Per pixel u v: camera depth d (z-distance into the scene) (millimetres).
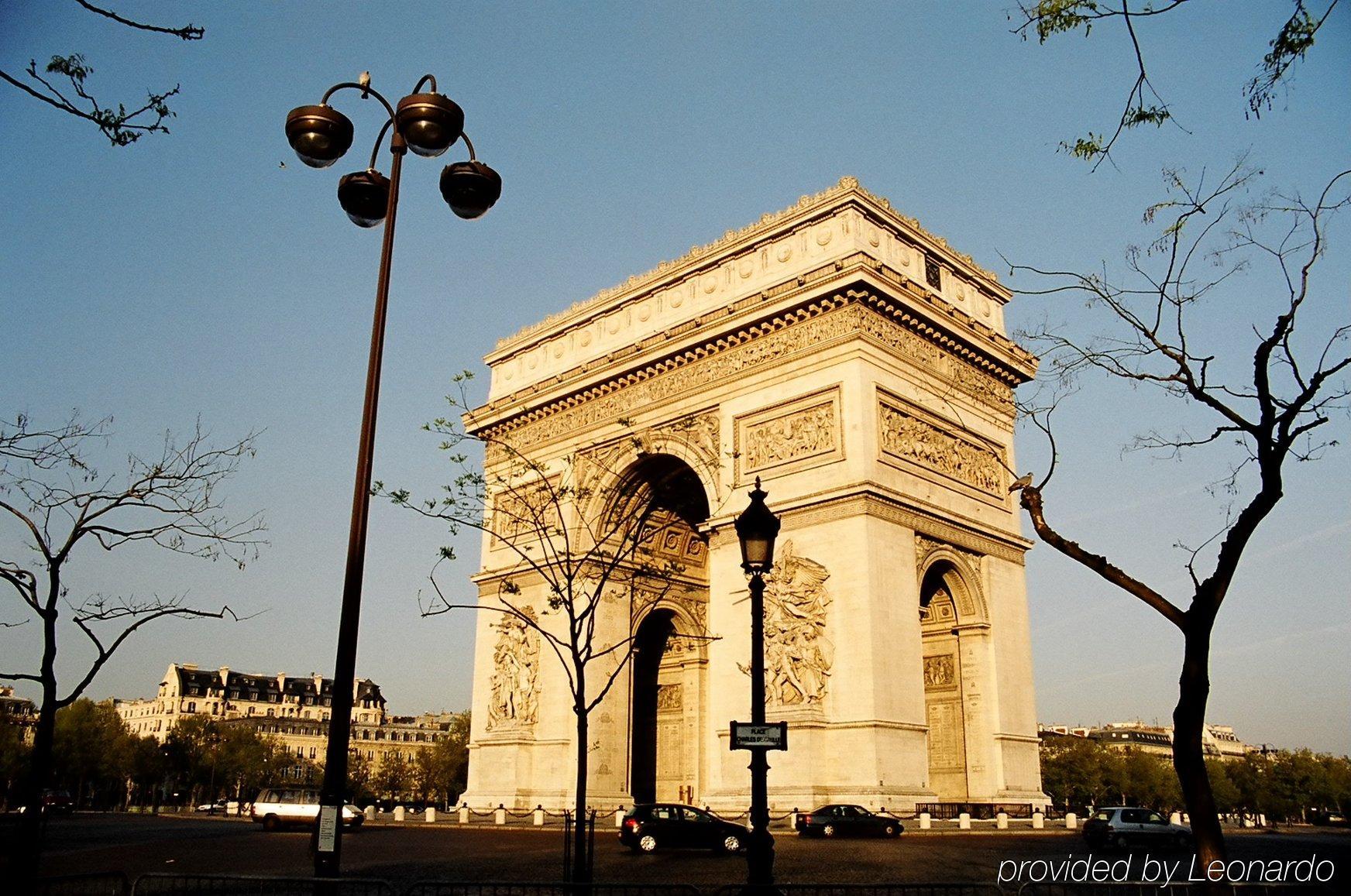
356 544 27625
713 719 74750
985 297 88750
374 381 29266
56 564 36406
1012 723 76562
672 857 58500
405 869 51125
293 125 31078
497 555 96688
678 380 85188
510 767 88625
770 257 82312
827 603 70438
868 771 65625
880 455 72625
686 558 96375
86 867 53219
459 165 34344
